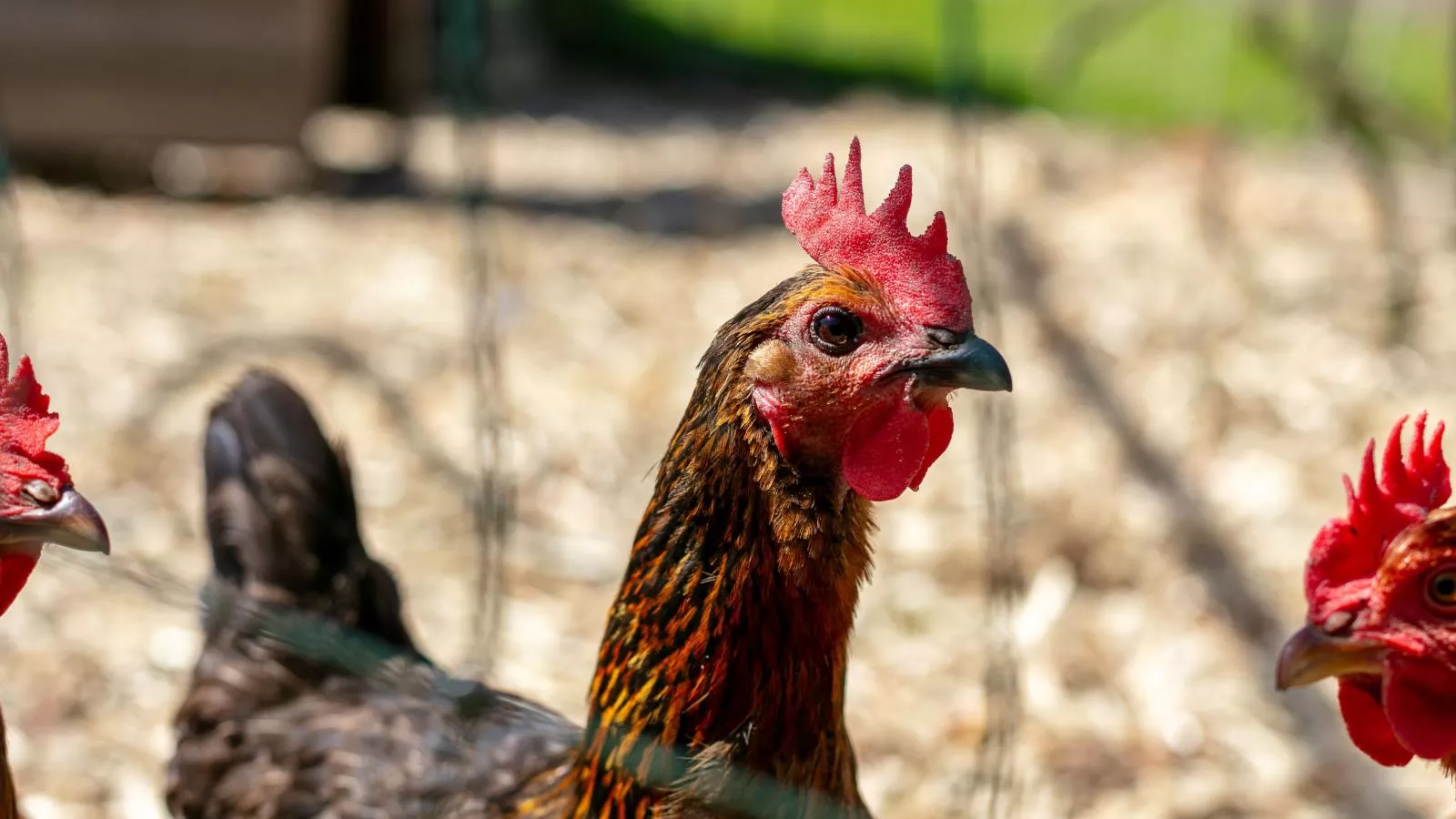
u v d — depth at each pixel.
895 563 6.27
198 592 3.42
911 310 2.89
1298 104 12.88
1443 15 14.90
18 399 2.79
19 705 5.15
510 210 10.27
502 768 3.65
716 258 9.59
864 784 5.02
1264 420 7.49
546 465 6.89
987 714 4.58
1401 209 10.38
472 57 3.44
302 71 10.18
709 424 2.92
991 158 11.84
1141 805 4.98
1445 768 2.87
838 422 2.88
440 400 7.33
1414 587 2.68
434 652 5.44
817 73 15.43
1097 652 5.75
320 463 4.15
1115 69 15.07
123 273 8.60
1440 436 2.87
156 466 6.61
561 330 8.25
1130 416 7.48
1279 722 5.41
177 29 10.01
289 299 8.42
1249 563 6.34
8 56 9.90
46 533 2.70
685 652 2.95
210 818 3.84
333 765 3.74
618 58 15.24
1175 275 9.20
